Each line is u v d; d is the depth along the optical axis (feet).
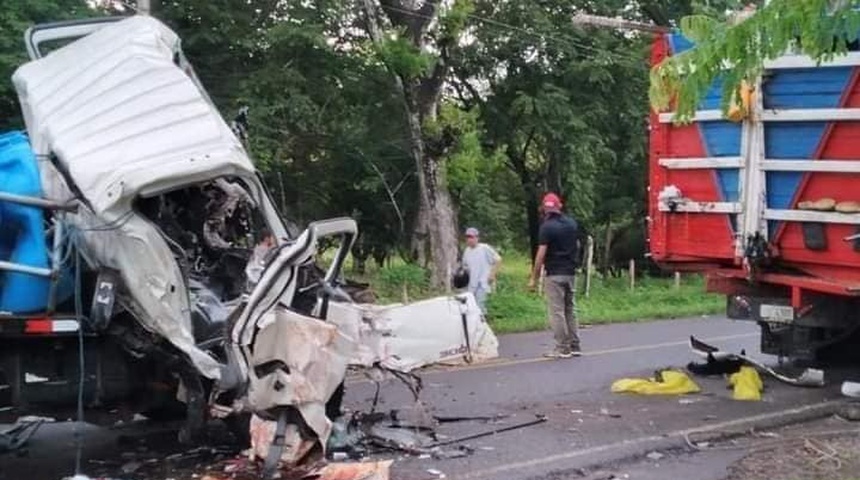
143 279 20.45
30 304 20.83
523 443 25.27
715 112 32.48
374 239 87.45
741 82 17.79
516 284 77.77
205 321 21.81
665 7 92.32
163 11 66.28
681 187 34.35
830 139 30.25
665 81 17.21
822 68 29.91
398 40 70.59
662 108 19.39
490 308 60.59
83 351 22.11
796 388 33.24
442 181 76.18
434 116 76.74
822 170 30.48
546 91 87.81
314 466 21.75
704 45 16.48
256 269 22.11
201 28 67.56
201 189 24.08
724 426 27.17
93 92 22.98
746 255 32.27
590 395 32.12
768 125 31.60
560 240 41.06
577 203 92.38
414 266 77.61
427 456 23.84
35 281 20.77
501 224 99.19
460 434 26.22
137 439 25.73
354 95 77.56
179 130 21.36
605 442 25.39
